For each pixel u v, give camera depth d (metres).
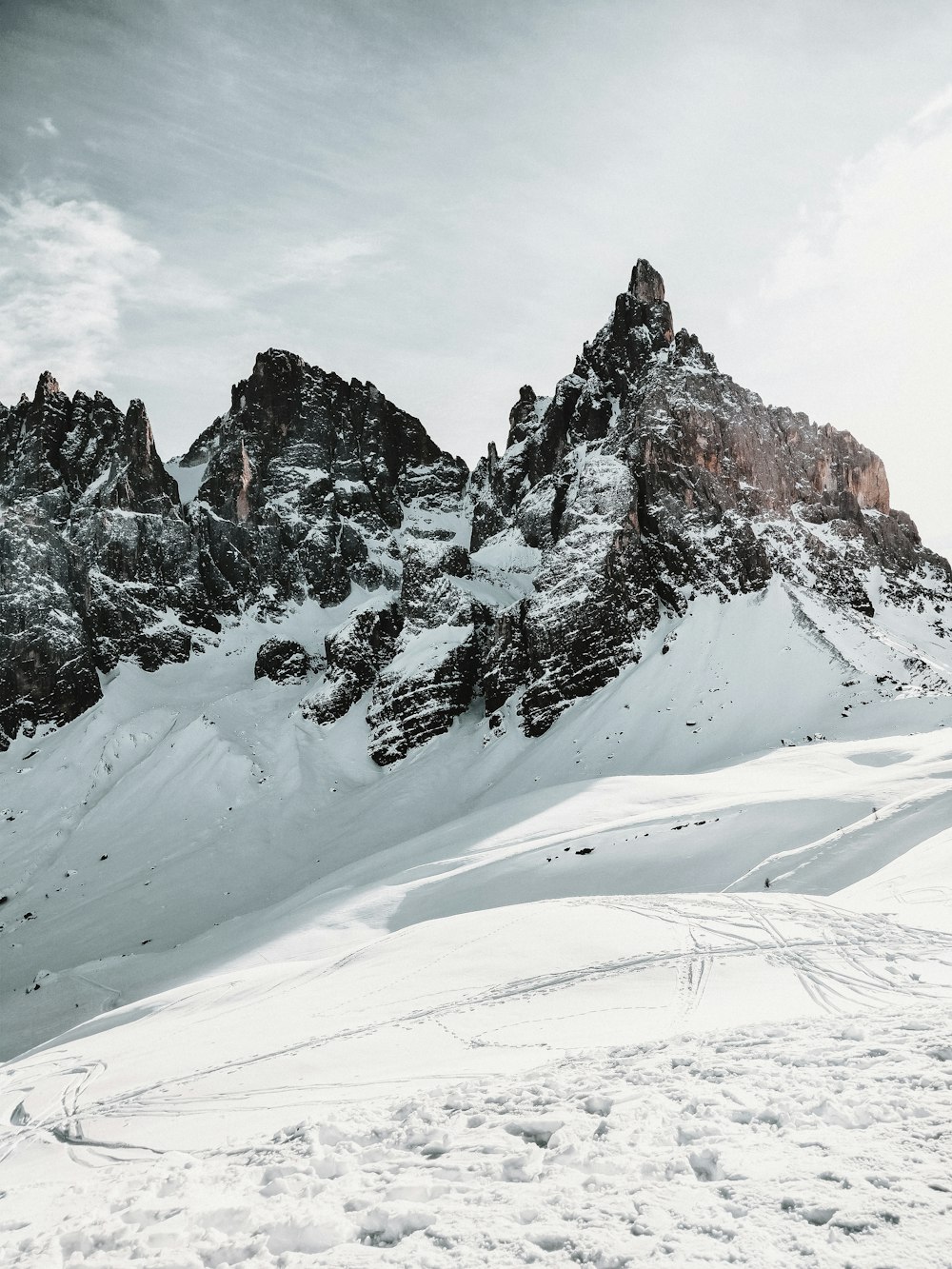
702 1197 6.05
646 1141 7.41
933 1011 10.82
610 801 83.00
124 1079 25.28
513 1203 6.50
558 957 30.47
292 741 149.12
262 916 81.00
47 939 96.19
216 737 143.75
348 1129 9.96
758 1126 7.32
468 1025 23.33
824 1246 5.05
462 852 77.19
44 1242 7.53
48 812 135.38
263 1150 9.92
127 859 116.62
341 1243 6.41
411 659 157.50
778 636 134.62
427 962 34.03
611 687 142.00
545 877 59.00
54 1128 20.08
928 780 59.44
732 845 55.84
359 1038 24.00
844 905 31.95
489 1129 8.82
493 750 140.75
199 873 108.00
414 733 147.88
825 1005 19.53
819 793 61.44
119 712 160.75
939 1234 4.92
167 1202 8.04
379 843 114.62
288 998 33.91
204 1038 29.47
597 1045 18.25
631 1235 5.63
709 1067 9.74
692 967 25.69
